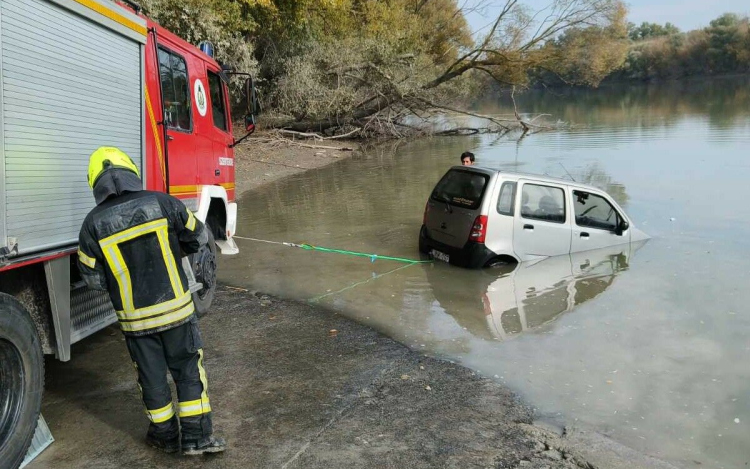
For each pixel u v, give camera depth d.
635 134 27.12
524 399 4.73
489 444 4.02
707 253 8.99
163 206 3.68
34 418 3.61
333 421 4.27
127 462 3.72
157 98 5.41
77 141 4.05
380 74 27.94
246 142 23.62
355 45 27.72
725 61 84.56
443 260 8.89
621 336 6.02
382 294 7.47
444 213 8.94
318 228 11.35
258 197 14.87
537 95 78.31
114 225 3.51
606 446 4.04
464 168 8.99
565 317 6.60
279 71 26.50
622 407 4.61
